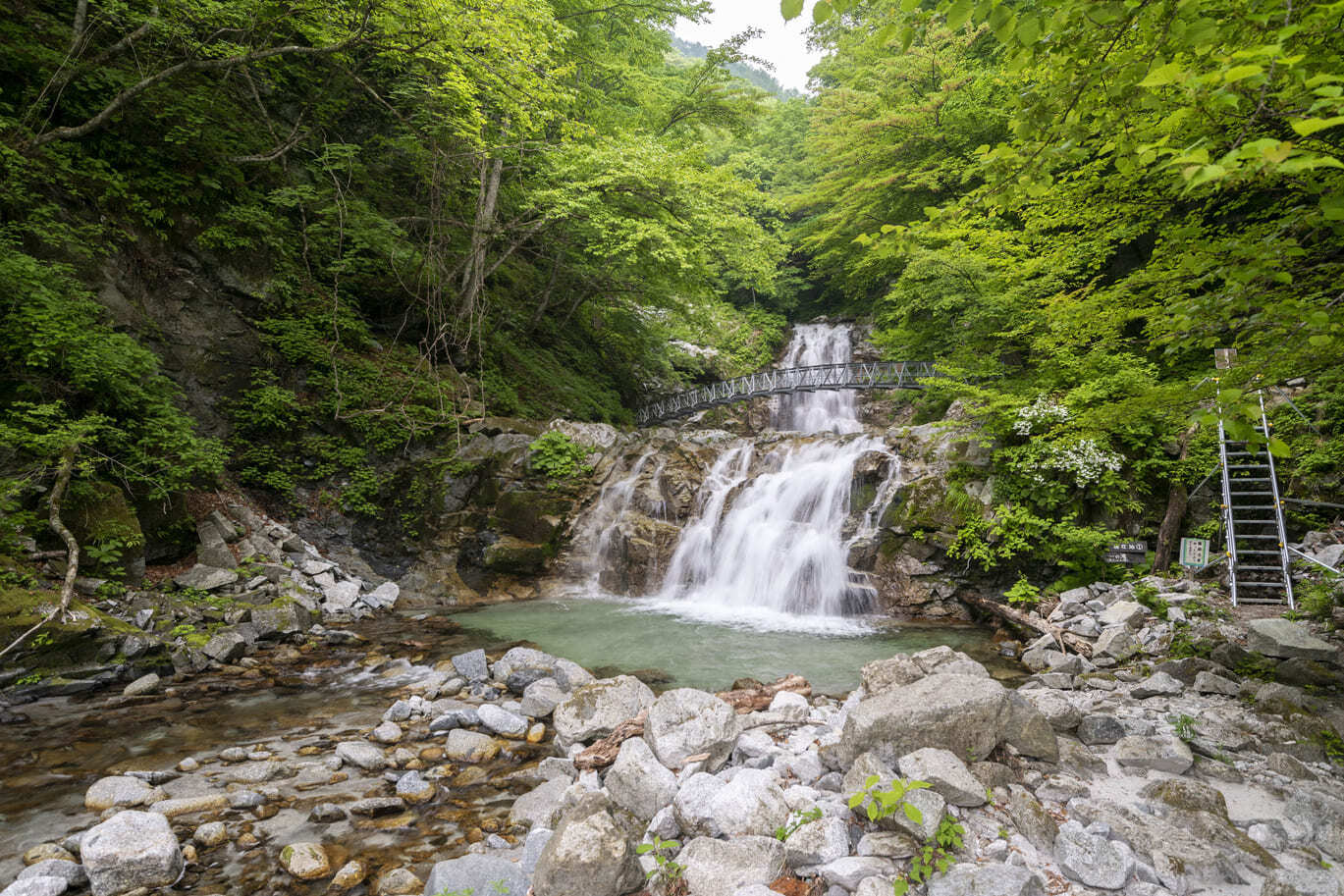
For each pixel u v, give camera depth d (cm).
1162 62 314
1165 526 930
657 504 1258
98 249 948
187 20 1070
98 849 329
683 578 1170
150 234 1036
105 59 1007
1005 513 959
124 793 414
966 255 1218
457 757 486
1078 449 948
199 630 742
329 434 1193
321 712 579
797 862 313
